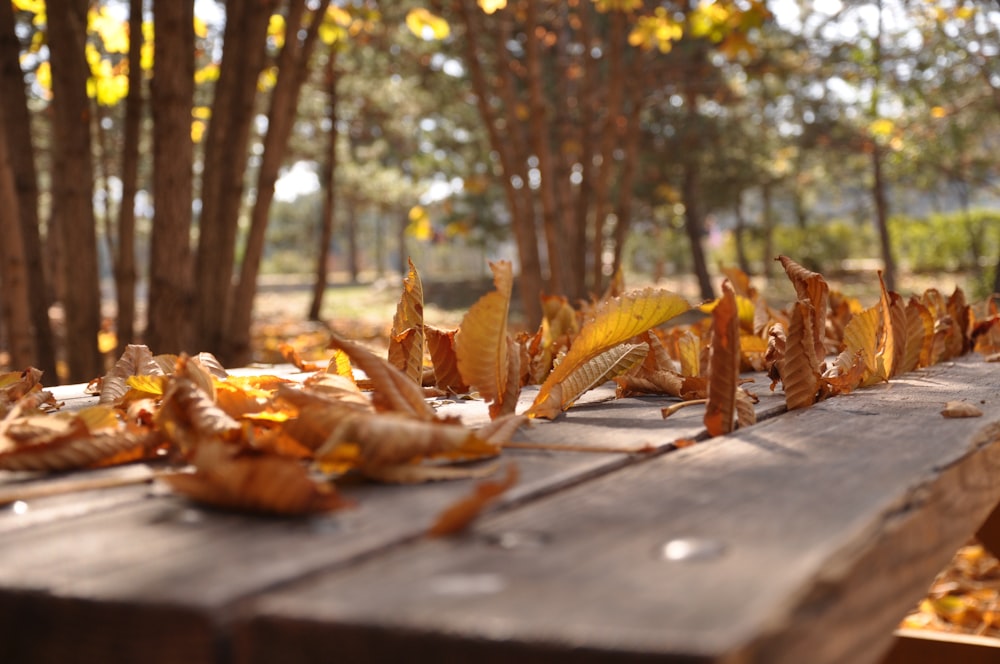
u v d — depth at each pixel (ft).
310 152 71.41
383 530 2.29
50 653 1.87
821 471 2.97
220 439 3.16
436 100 60.39
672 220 88.84
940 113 47.44
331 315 62.28
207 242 18.15
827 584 1.90
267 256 175.52
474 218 78.69
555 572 1.90
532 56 27.12
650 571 1.89
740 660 1.49
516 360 4.33
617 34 30.96
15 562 2.10
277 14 27.91
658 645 1.48
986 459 3.67
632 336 4.59
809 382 4.83
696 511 2.43
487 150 66.80
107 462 3.39
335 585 1.87
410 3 46.32
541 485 2.78
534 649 1.54
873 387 5.87
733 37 24.64
